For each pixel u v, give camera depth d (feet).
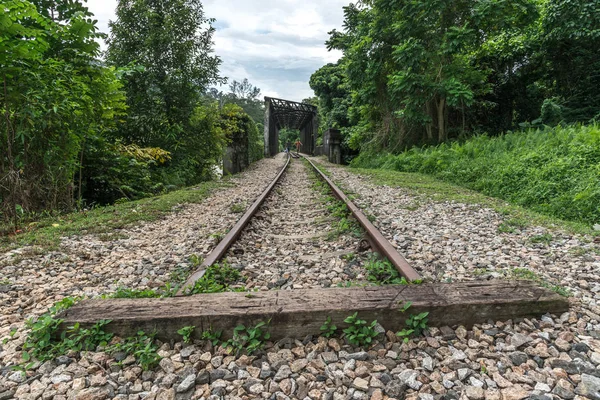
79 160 22.70
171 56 35.73
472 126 48.65
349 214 18.19
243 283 10.05
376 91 54.19
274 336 6.89
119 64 34.35
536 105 47.65
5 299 8.98
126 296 8.43
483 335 6.70
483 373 5.72
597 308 7.63
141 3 34.58
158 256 12.53
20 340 6.90
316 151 133.49
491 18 40.11
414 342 6.74
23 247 12.94
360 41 51.90
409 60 42.06
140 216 18.48
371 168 55.26
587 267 10.11
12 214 16.44
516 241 13.16
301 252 13.08
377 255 11.75
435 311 7.07
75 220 17.43
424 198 22.76
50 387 5.62
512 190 23.24
